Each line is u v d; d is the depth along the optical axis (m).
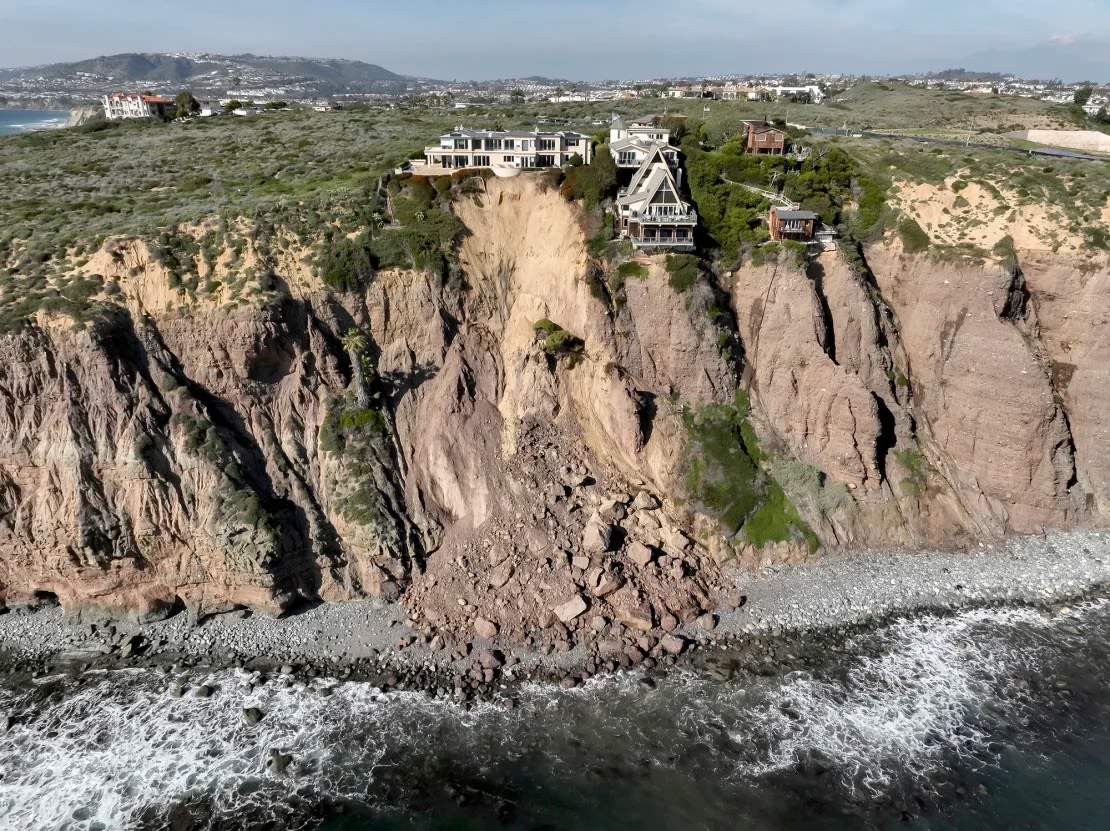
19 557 47.56
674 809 37.00
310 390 54.81
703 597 50.41
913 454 58.53
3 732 41.00
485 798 37.50
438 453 55.22
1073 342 58.12
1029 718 42.53
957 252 59.38
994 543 56.03
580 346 59.69
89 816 36.56
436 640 46.78
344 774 38.78
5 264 54.62
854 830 36.12
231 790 37.94
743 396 59.09
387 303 58.78
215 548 47.69
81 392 48.47
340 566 50.91
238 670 45.28
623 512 53.72
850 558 54.44
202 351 52.28
